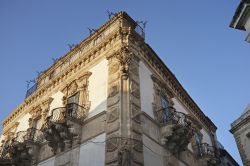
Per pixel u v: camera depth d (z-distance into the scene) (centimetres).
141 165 1495
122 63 1861
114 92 1769
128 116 1619
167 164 1755
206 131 2914
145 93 1927
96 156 1589
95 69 2100
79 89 2084
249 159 2102
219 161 2462
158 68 2345
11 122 2947
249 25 1034
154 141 1747
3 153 2419
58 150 1884
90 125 1773
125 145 1466
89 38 2384
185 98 2656
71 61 2464
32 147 2086
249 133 2162
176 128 1838
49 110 2331
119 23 2183
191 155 2234
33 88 2838
